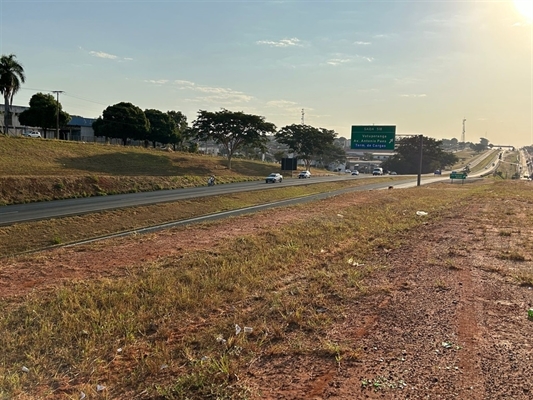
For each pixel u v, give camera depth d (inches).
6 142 1814.7
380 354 184.2
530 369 167.2
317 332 214.4
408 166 4574.3
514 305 251.1
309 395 151.4
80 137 3346.5
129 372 179.5
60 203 1136.8
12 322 239.1
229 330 219.1
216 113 2576.3
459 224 652.7
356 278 320.5
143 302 267.6
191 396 153.8
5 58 2113.7
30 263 406.3
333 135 3432.6
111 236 813.9
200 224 700.0
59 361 191.6
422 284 301.9
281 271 350.3
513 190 1672.0
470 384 155.3
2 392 162.9
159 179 1685.5
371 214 812.6
